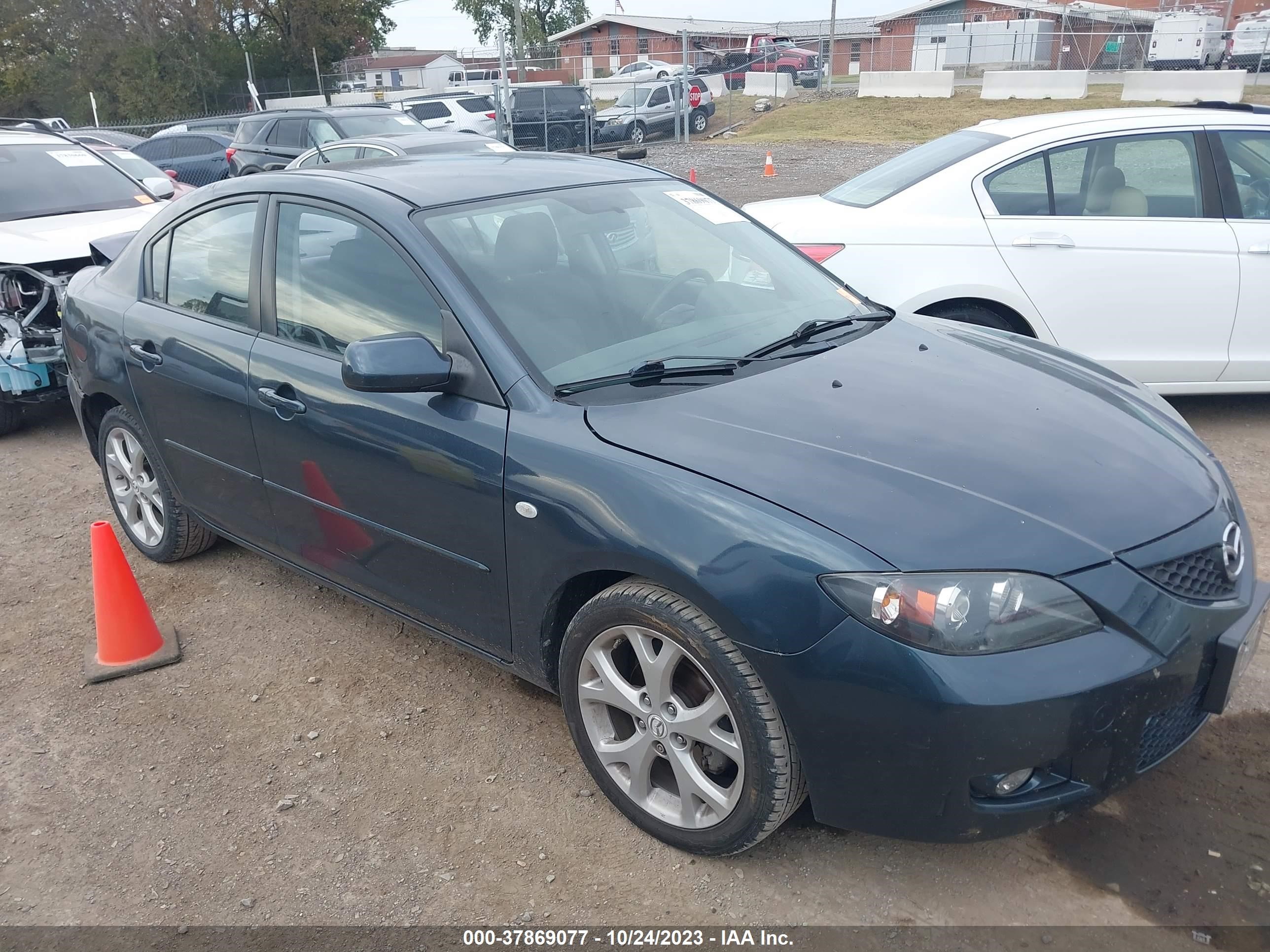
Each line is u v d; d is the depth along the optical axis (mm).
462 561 3076
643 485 2586
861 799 2416
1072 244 5324
